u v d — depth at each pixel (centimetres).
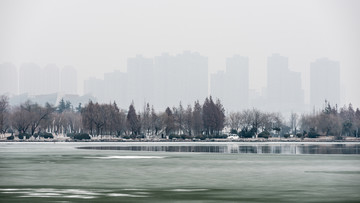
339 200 4759
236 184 5906
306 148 15125
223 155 11312
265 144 19288
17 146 16188
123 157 10450
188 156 10894
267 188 5562
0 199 4794
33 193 5172
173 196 5003
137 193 5188
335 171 7469
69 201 4694
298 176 6769
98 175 6875
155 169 7788
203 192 5266
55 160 9538
